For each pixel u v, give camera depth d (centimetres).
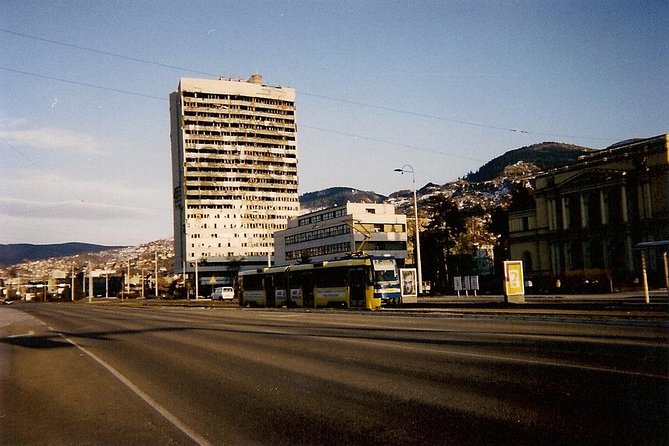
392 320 2361
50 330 2777
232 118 14975
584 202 6744
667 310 2225
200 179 14650
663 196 5953
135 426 744
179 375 1148
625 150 6372
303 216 10738
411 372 1028
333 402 820
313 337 1769
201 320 3089
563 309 2573
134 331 2453
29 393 1040
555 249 7038
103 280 17225
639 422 633
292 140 15638
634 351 1131
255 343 1680
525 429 630
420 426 667
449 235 8650
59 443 684
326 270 3784
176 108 15262
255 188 15112
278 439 646
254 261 14788
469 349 1285
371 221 9188
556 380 878
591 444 570
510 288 3209
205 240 14562
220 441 653
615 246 6431
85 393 1010
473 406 746
